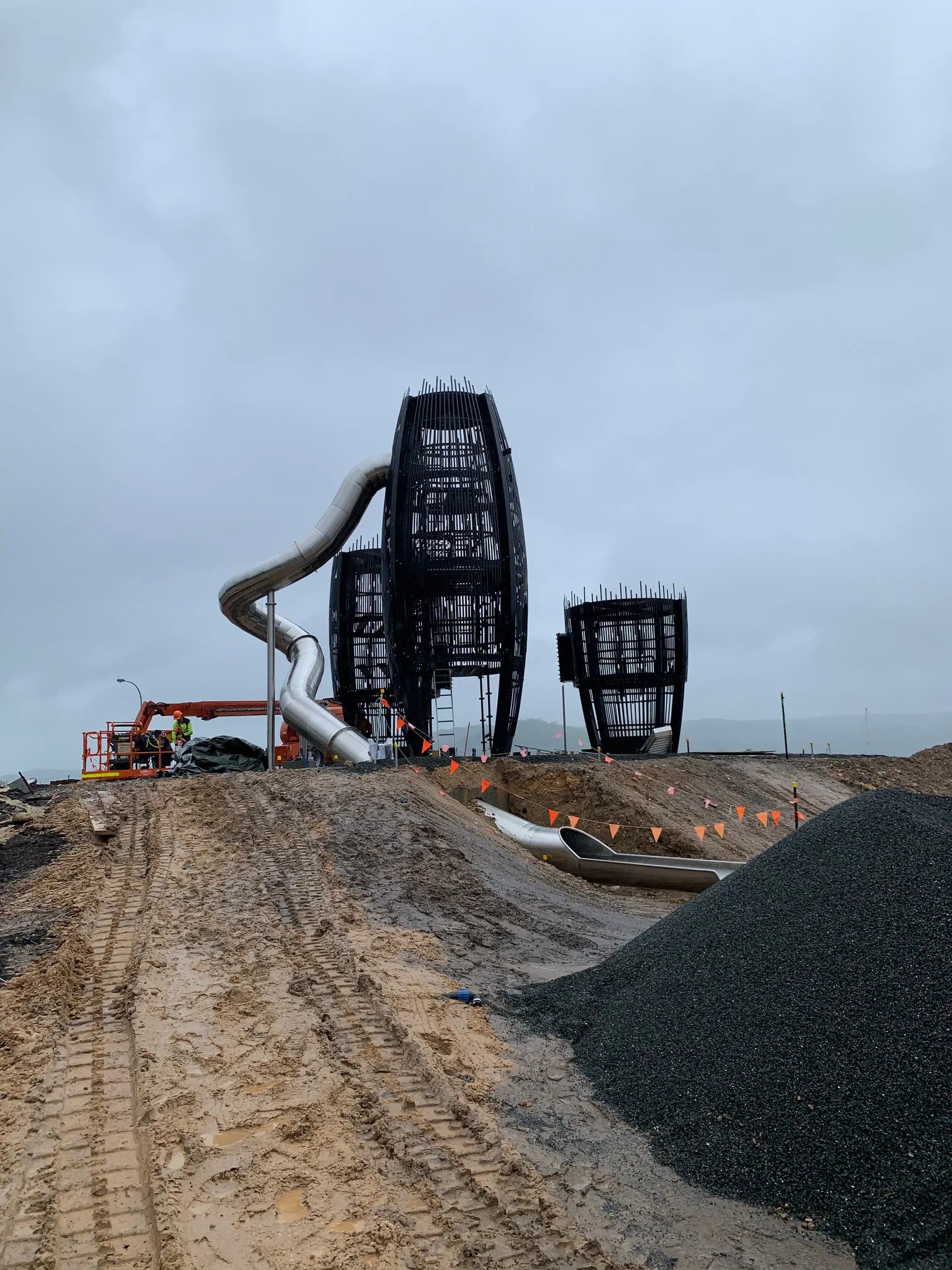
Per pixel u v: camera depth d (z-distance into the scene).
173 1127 8.19
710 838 27.52
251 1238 6.70
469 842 20.97
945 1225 6.17
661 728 44.16
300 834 18.84
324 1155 7.83
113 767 38.28
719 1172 7.43
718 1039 8.84
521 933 15.65
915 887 9.37
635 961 11.44
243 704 45.94
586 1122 8.57
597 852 24.09
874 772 44.97
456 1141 8.09
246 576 39.59
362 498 39.12
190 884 15.96
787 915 10.02
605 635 44.72
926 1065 7.31
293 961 12.52
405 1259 6.49
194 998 11.23
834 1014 8.28
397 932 14.33
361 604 50.69
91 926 13.91
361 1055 9.75
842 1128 7.22
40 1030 10.40
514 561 34.31
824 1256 6.36
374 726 43.34
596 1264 6.45
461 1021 10.90
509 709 34.75
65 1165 7.74
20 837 19.09
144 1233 6.85
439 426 35.34
